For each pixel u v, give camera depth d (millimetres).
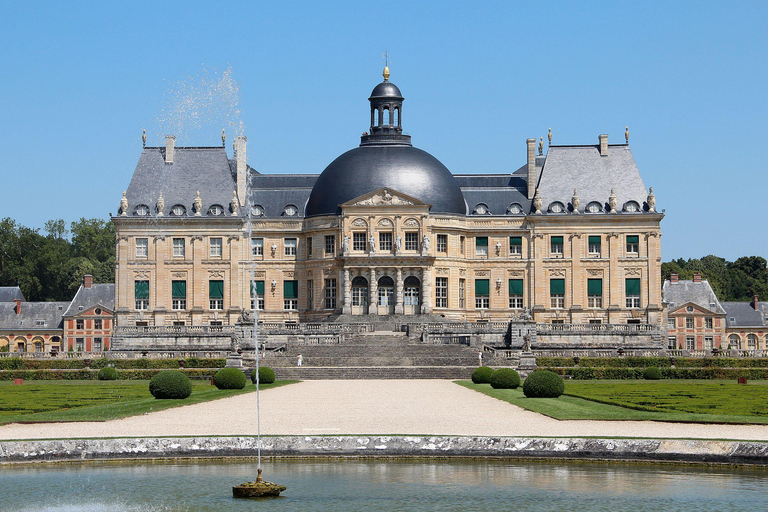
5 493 43531
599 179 153000
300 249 151625
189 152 154625
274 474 47219
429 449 50688
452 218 148625
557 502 41812
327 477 46562
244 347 124625
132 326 137000
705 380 103125
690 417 61031
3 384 97938
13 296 186000
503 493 43438
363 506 41281
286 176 158750
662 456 49344
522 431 55375
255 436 51656
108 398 77875
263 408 68750
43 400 75688
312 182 158500
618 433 54312
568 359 114000
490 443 50656
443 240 148875
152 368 111250
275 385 91875
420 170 149000
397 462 49906
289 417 62781
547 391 77062
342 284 146000
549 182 153375
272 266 151375
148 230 149250
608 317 149125
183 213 149750
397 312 144875
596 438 50344
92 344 172750
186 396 76562
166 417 63219
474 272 151500
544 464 49406
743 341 177625
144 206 149750
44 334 173250
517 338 128125
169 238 149250
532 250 150625
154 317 148625
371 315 143750
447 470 48000
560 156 155125
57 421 60781
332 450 50906
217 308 149500
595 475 46906
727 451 48656
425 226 145750
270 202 154125
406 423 59250
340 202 147625
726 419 60094
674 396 77438
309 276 150500
